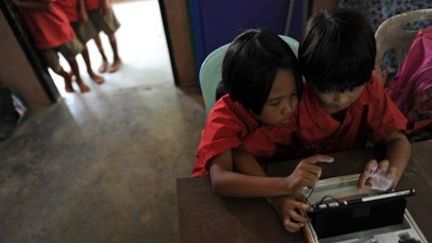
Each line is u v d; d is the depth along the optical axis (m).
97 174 1.84
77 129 2.13
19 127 2.18
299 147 0.91
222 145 0.79
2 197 1.78
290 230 0.66
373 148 0.83
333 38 0.67
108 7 2.43
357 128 0.90
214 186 0.74
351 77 0.68
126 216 1.63
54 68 2.27
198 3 1.93
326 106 0.79
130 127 2.10
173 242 1.50
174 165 1.84
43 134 2.12
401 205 0.62
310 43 0.70
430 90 1.09
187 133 2.01
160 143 1.97
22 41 2.08
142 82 2.45
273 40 0.69
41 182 1.83
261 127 0.84
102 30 2.47
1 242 1.58
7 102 2.14
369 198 0.62
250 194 0.72
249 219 0.69
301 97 0.76
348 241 0.63
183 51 2.20
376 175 0.72
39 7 2.01
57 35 2.16
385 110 0.84
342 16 0.69
